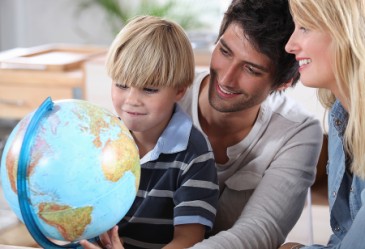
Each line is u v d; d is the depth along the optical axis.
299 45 1.21
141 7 3.93
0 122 4.11
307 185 1.48
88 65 2.92
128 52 1.37
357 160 1.19
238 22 1.35
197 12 3.89
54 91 3.09
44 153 0.98
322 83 1.21
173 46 1.40
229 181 1.55
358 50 1.12
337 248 1.15
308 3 1.16
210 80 1.46
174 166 1.41
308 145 1.49
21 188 0.99
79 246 1.13
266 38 1.33
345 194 1.36
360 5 1.12
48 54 3.43
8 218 2.00
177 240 1.35
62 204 0.99
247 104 1.43
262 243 1.32
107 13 4.14
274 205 1.39
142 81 1.36
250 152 1.53
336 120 1.35
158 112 1.39
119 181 1.03
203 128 1.58
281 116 1.53
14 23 4.45
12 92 3.15
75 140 1.00
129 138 1.09
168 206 1.44
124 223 1.46
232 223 1.57
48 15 4.47
